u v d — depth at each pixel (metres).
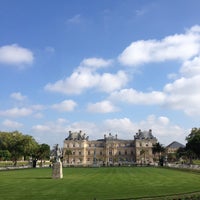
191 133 172.50
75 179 74.44
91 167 163.25
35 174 94.75
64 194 46.47
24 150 162.62
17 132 171.00
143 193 46.75
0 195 45.53
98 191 49.81
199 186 56.19
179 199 38.78
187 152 197.38
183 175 87.12
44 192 48.88
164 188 53.28
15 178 78.12
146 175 88.06
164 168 139.25
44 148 173.12
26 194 46.62
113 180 70.88
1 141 166.62
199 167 126.19
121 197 42.84
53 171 77.81
